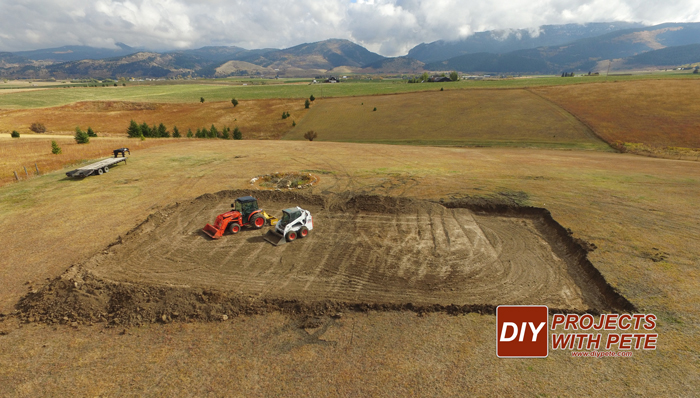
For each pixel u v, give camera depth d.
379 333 10.16
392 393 8.06
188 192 24.02
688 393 7.86
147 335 10.20
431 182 26.08
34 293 12.09
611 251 14.41
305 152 39.69
